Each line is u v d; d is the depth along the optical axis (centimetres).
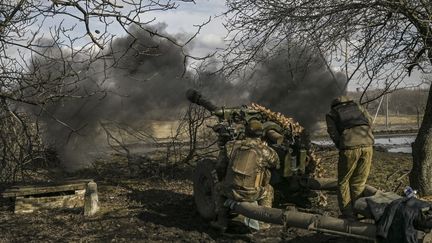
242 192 586
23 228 637
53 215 704
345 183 594
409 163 1234
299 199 715
